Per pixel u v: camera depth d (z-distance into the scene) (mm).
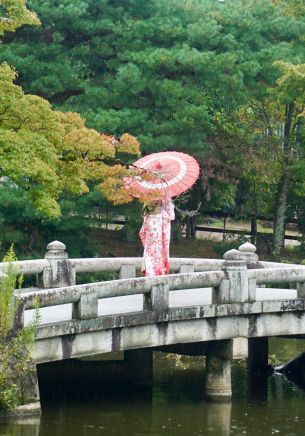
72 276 23922
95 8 40062
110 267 24656
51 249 23781
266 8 42469
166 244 24062
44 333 19156
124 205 38719
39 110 24062
